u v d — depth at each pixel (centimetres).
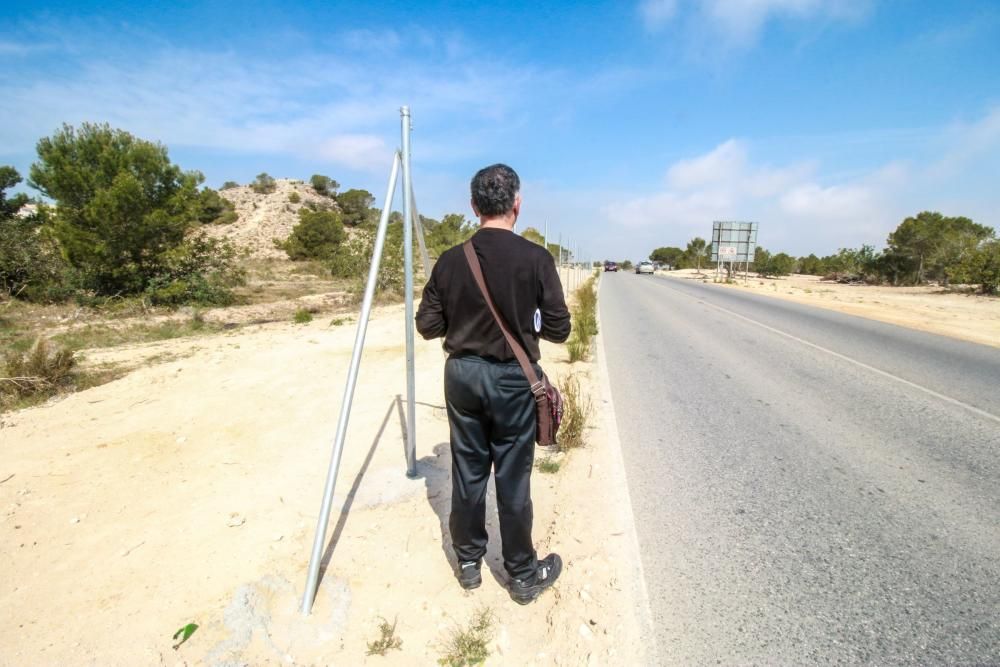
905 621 245
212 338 978
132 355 789
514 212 245
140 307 1402
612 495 369
